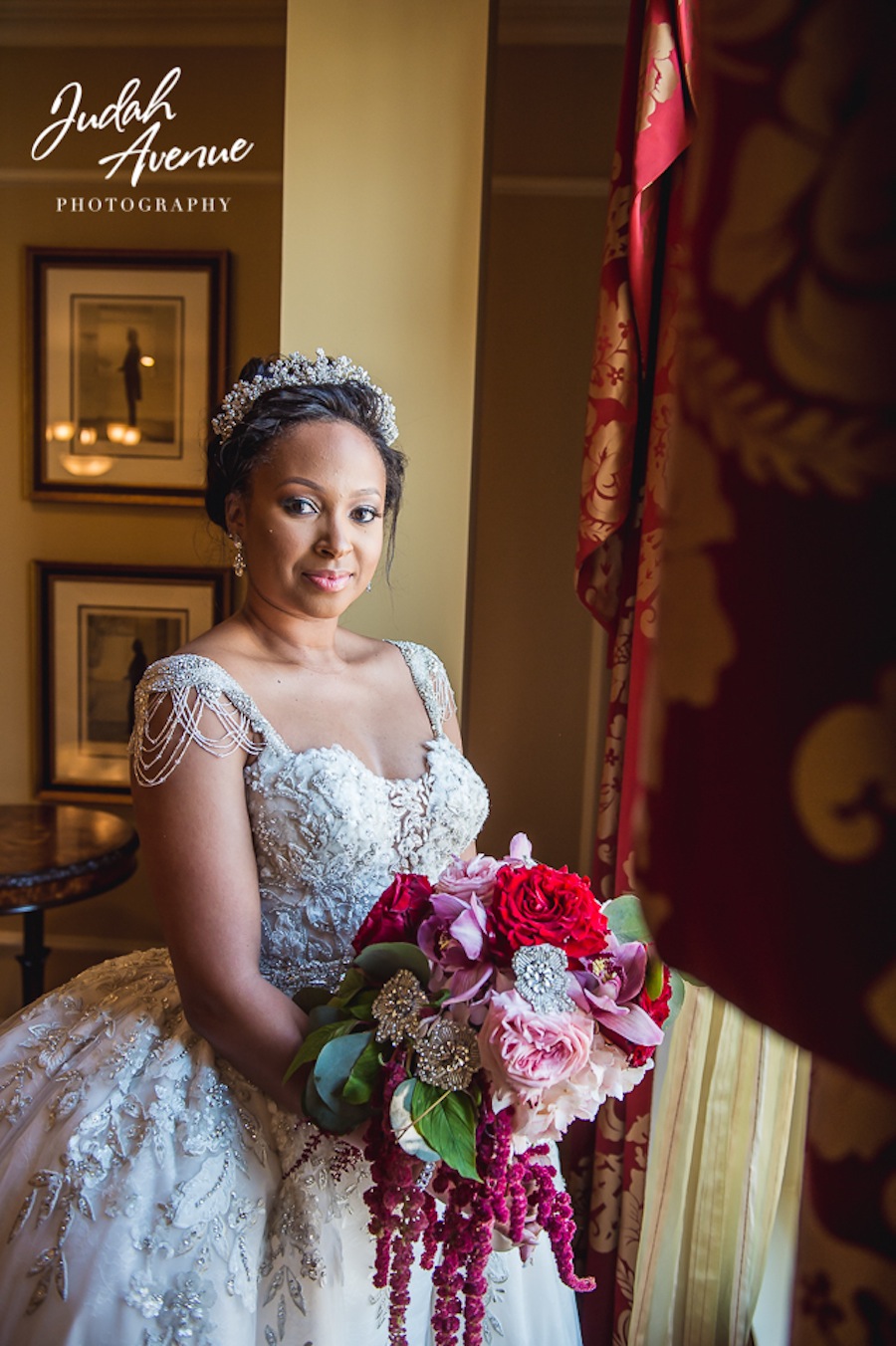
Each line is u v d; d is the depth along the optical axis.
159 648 3.76
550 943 1.20
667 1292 1.94
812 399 0.34
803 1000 0.36
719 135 0.37
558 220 3.24
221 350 3.59
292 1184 1.45
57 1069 1.56
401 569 2.27
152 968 1.78
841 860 0.35
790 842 0.36
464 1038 1.17
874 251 0.33
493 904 1.24
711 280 0.37
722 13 0.36
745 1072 1.82
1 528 3.77
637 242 1.83
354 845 1.52
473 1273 1.15
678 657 0.38
